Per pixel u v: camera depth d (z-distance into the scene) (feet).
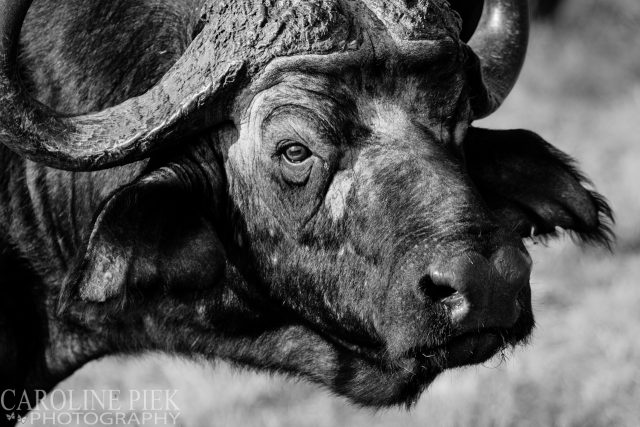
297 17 57.31
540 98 186.91
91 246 56.18
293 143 57.77
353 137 57.62
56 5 64.90
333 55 56.95
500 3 69.72
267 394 96.07
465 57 59.98
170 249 59.62
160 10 64.28
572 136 164.76
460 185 55.83
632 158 148.05
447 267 53.42
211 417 92.27
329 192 58.18
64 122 57.11
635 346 100.01
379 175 56.90
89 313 57.41
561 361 98.43
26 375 67.21
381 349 61.00
